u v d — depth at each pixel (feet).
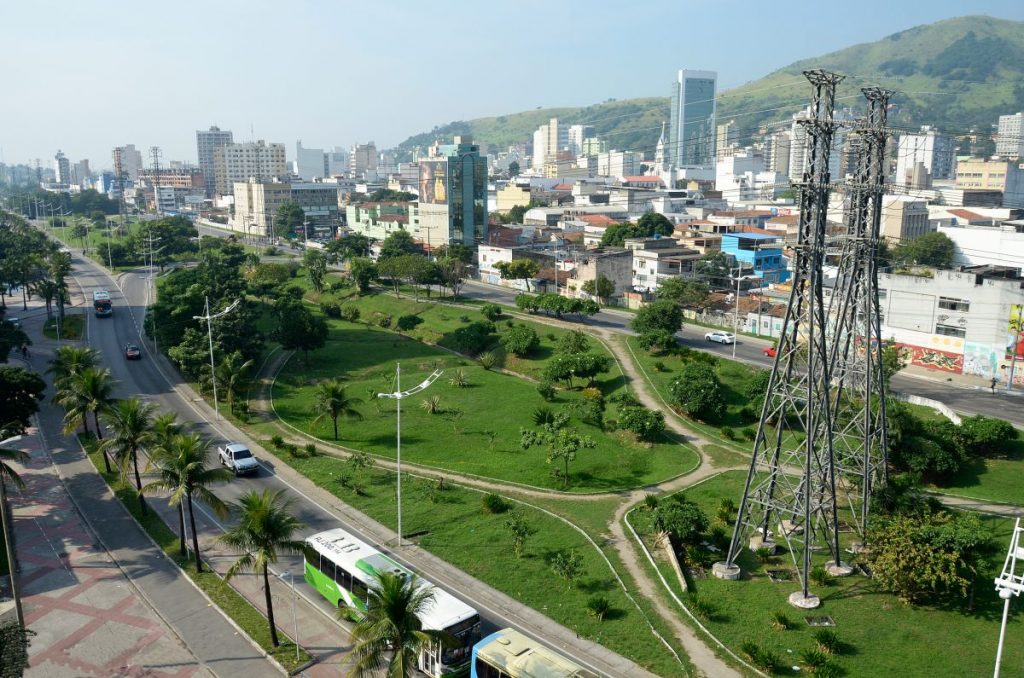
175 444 148.56
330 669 120.37
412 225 647.97
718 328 374.02
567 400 272.51
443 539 164.04
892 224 520.01
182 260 635.25
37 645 127.24
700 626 129.39
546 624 131.23
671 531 156.15
